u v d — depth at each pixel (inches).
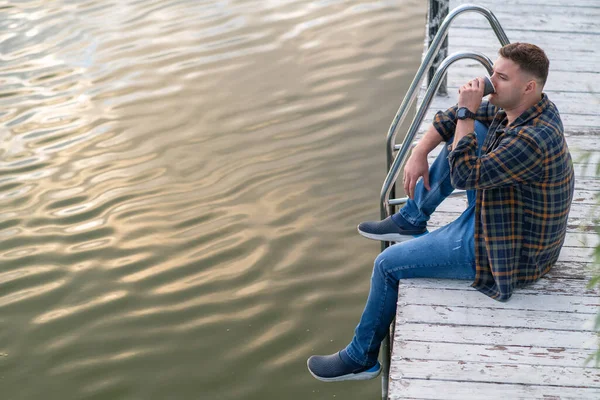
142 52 324.8
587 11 227.8
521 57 99.2
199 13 361.4
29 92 300.2
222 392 172.2
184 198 233.3
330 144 253.4
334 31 331.9
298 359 179.3
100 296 200.7
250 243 214.2
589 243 121.7
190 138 262.5
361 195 229.3
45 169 252.4
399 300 110.4
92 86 301.4
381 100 275.6
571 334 103.5
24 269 211.2
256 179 239.5
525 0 237.8
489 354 100.9
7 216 231.5
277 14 354.0
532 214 104.5
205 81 297.1
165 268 208.1
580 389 95.1
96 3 382.0
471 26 217.6
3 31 353.4
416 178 118.2
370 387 175.0
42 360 183.0
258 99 281.7
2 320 195.0
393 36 323.6
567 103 172.6
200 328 189.0
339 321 188.2
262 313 191.9
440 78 115.9
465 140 101.7
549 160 99.7
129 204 232.8
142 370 178.5
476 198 106.6
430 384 96.7
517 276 109.5
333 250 210.1
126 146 261.0
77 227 225.5
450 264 110.0
